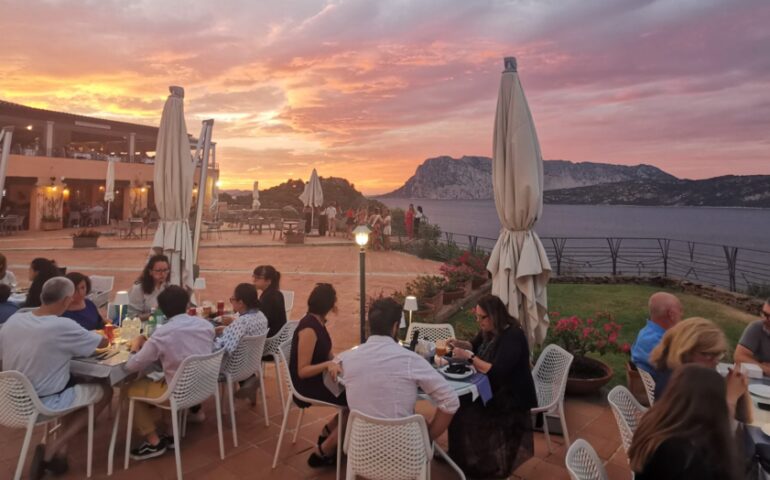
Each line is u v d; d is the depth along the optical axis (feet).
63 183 85.76
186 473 11.87
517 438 11.57
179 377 11.44
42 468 11.32
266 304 16.33
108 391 12.83
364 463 9.11
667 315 11.58
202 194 23.65
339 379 10.61
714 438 5.74
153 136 106.83
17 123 82.12
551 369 13.69
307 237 74.02
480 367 11.58
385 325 9.77
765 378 11.14
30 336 11.03
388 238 60.44
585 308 31.14
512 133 14.90
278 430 14.33
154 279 17.48
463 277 32.24
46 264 16.51
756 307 29.66
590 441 13.65
